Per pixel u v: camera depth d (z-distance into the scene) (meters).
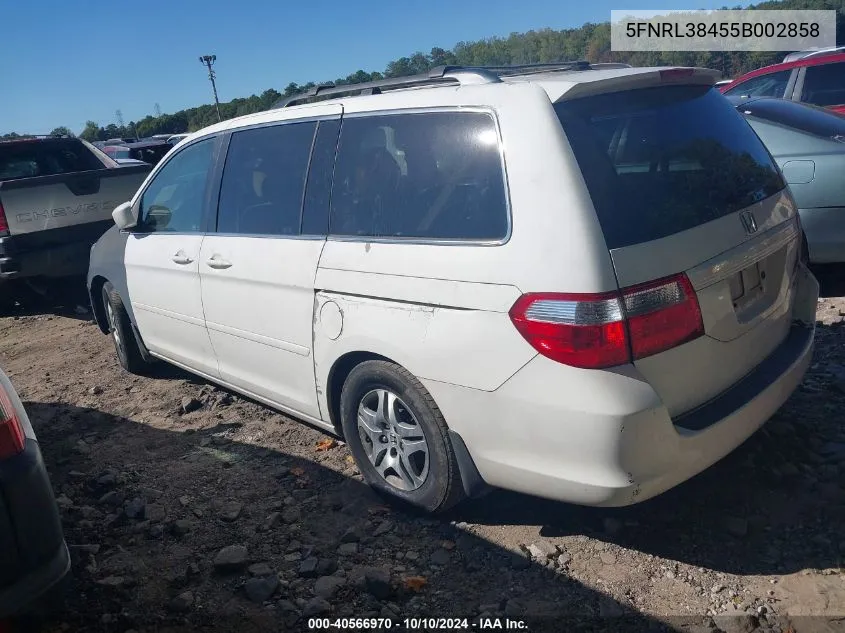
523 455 2.79
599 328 2.52
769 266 3.14
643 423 2.55
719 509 3.21
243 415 4.72
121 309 5.44
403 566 3.04
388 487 3.40
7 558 2.39
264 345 3.91
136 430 4.64
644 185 2.77
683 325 2.66
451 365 2.90
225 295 4.08
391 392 3.25
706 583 2.79
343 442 4.19
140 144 20.36
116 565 3.20
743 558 2.91
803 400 4.05
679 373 2.68
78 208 7.55
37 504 2.48
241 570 3.11
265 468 3.98
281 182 3.79
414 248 3.04
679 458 2.65
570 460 2.65
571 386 2.57
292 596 2.93
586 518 3.25
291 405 3.91
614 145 2.80
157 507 3.65
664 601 2.72
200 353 4.55
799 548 2.93
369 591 2.90
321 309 3.44
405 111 3.25
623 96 2.94
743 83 9.43
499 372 2.75
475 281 2.80
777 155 5.50
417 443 3.21
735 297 2.91
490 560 3.04
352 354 3.37
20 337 7.47
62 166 9.55
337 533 3.32
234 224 4.08
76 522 3.55
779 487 3.32
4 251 7.20
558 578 2.89
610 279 2.53
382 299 3.14
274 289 3.71
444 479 3.11
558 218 2.62
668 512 3.22
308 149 3.67
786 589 2.72
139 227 4.96
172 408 4.95
